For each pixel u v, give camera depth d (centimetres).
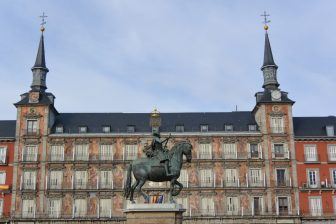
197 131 8275
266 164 8006
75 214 7756
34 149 8044
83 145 8112
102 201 7831
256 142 8138
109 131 8269
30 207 7775
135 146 8119
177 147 2503
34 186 7850
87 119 8581
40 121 8150
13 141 8144
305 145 8169
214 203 7825
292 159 8025
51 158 8006
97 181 7919
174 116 8669
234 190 7875
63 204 7788
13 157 8050
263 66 8819
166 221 2334
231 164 8006
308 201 7888
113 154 8056
